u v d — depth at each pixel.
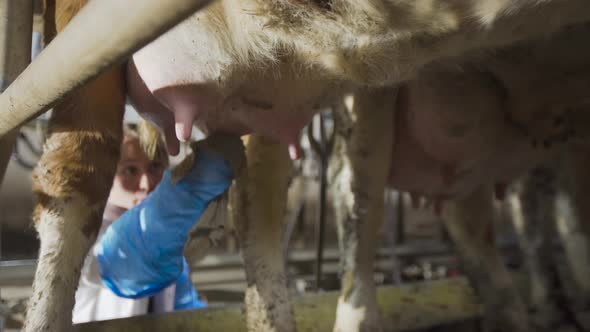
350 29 1.50
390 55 1.58
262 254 2.33
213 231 2.07
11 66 1.57
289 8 1.47
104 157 1.77
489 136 2.81
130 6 0.84
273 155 2.36
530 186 4.47
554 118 2.75
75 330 2.12
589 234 4.00
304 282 5.71
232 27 1.50
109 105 1.78
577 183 3.89
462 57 2.21
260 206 2.35
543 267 4.32
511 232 7.71
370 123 2.55
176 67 1.56
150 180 2.62
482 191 3.58
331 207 7.84
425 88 2.60
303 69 1.61
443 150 2.80
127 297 2.28
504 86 2.72
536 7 1.48
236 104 1.76
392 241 4.98
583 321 3.97
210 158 2.02
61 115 1.74
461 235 3.65
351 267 2.61
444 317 3.27
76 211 1.72
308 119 1.81
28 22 1.61
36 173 1.78
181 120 1.58
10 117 1.28
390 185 3.12
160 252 2.09
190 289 2.96
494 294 3.49
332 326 2.73
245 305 2.34
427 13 1.48
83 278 2.58
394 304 3.22
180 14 0.82
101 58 0.94
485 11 1.48
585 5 1.49
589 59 2.45
